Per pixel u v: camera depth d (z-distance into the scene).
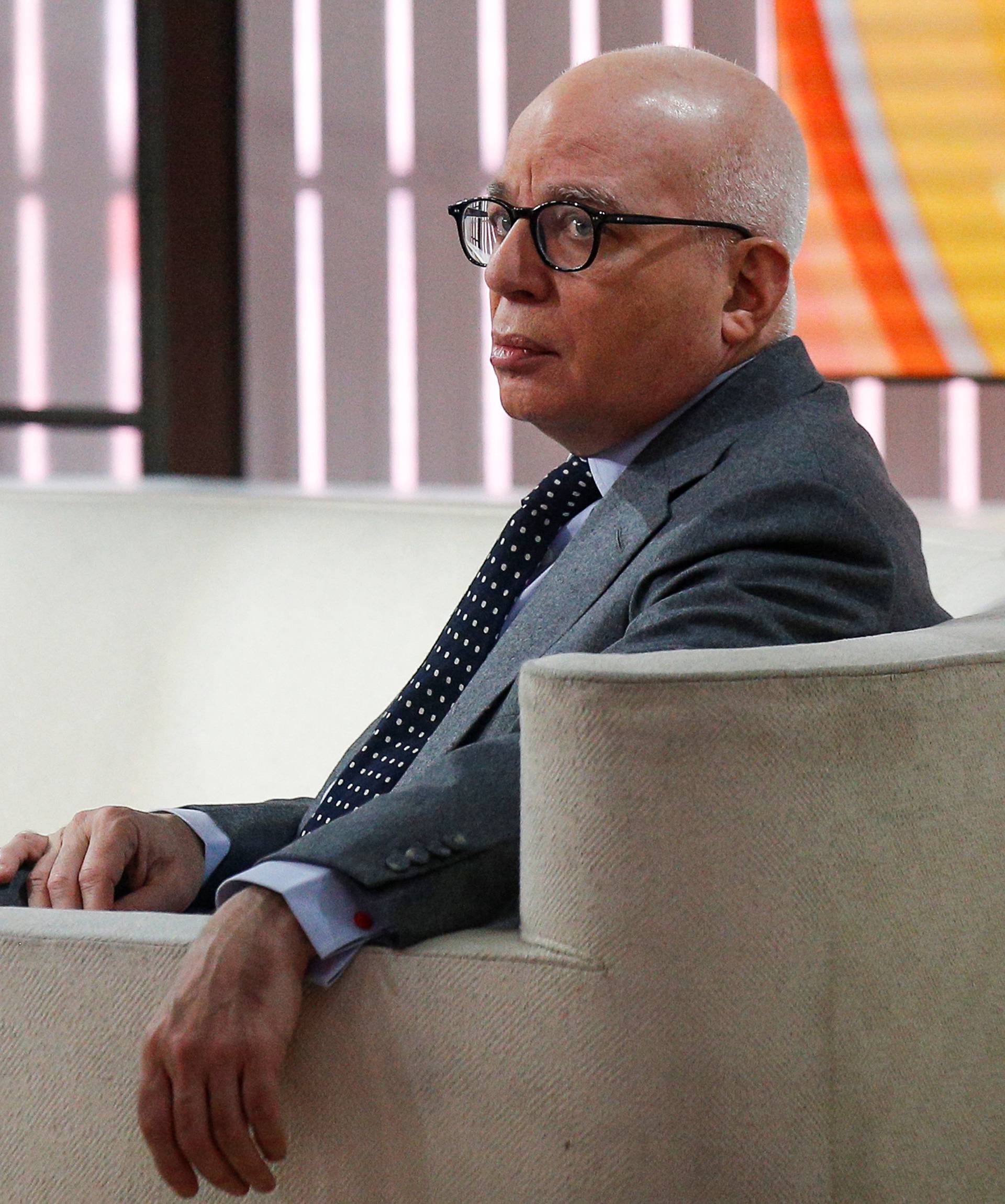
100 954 3.36
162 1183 3.35
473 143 11.81
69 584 7.55
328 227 11.91
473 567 6.86
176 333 11.71
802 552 3.82
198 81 11.62
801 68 9.88
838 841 3.34
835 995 3.35
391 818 3.40
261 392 11.96
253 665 7.14
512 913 3.57
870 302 9.88
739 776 3.24
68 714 7.39
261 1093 3.13
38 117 11.92
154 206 11.63
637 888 3.20
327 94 11.84
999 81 9.52
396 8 11.80
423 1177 3.26
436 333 11.97
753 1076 3.26
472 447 12.02
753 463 3.99
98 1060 3.36
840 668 3.34
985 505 8.65
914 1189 3.51
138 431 11.87
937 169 9.70
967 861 3.59
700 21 11.13
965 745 3.58
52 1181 3.40
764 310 4.41
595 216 4.20
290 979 3.21
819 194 9.91
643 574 3.94
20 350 12.03
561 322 4.28
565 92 4.37
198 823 4.57
